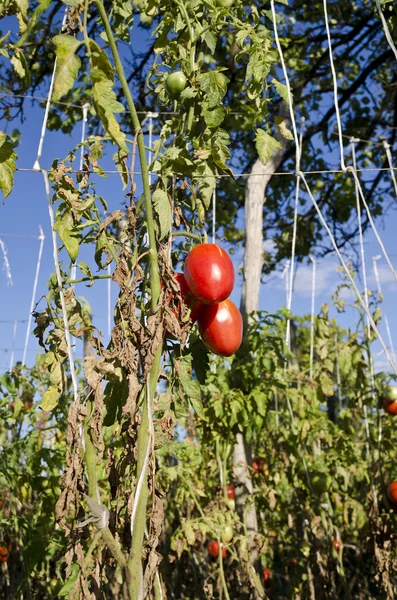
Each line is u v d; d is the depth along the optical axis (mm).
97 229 664
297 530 1685
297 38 2646
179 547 1124
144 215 665
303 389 1454
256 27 841
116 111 545
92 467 607
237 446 1334
